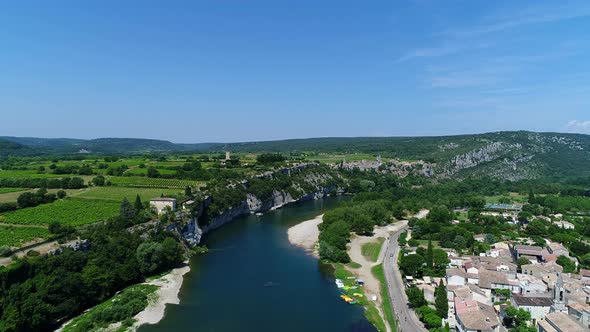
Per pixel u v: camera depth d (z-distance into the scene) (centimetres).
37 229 14975
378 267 17062
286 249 19825
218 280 15250
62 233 14588
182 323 11600
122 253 14688
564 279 14312
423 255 17288
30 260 11888
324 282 15250
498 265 15838
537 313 11838
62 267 12400
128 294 12962
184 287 14425
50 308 11006
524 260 16875
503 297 13238
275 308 12800
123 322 11469
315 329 11431
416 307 12600
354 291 14325
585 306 11481
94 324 11269
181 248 17900
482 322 10244
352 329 11462
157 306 12669
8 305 10256
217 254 18812
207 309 12606
